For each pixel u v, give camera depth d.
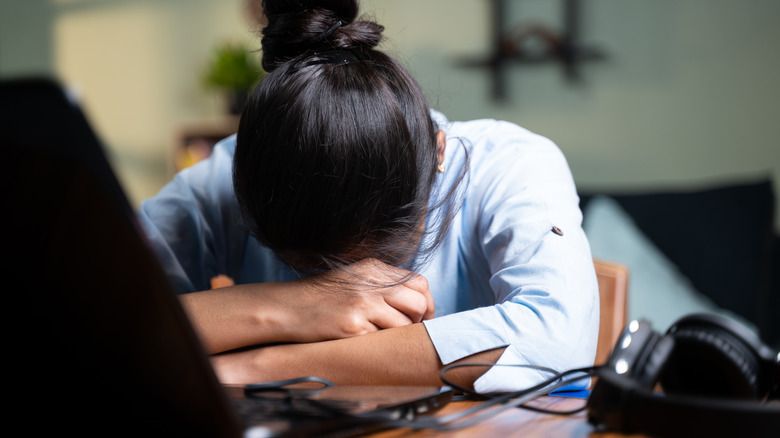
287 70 0.77
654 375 0.52
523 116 3.44
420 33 3.60
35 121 0.35
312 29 0.81
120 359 0.37
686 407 0.48
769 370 0.53
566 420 0.56
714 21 3.09
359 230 0.74
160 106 4.19
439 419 0.54
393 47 0.94
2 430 0.37
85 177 0.35
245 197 0.76
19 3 4.00
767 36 3.03
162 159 4.21
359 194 0.72
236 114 3.80
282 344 0.85
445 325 0.78
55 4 4.04
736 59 3.08
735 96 3.10
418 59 3.61
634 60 3.23
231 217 1.12
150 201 1.13
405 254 0.80
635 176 3.28
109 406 0.38
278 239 0.74
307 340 0.83
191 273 1.12
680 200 2.56
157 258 0.38
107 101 4.13
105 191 0.36
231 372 0.79
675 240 2.49
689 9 3.12
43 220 0.35
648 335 0.54
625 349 0.54
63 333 0.36
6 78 0.35
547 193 0.94
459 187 0.99
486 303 1.05
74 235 0.35
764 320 2.41
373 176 0.73
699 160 3.17
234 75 3.73
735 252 2.45
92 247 0.36
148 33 4.15
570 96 3.35
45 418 0.37
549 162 1.00
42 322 0.36
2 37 4.00
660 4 3.16
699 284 2.43
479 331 0.78
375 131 0.73
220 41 4.20
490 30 3.46
